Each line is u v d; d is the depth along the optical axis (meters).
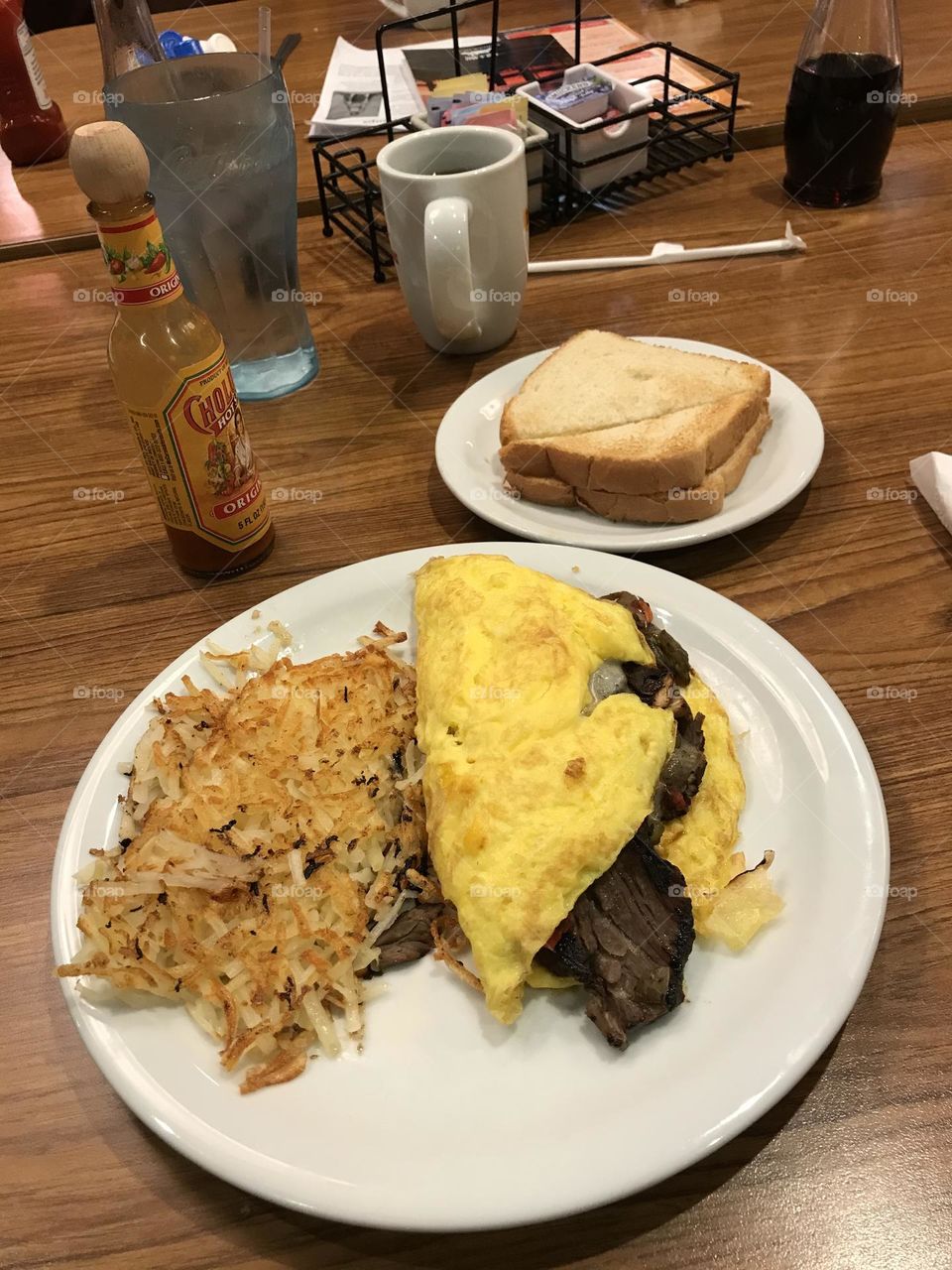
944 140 1.68
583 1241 0.54
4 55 1.78
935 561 0.94
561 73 1.79
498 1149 0.53
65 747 0.87
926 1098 0.58
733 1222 0.54
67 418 1.29
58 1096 0.63
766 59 1.93
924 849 0.71
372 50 2.13
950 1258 0.52
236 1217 0.56
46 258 1.63
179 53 1.60
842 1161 0.56
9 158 1.89
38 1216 0.57
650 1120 0.53
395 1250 0.55
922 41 1.90
